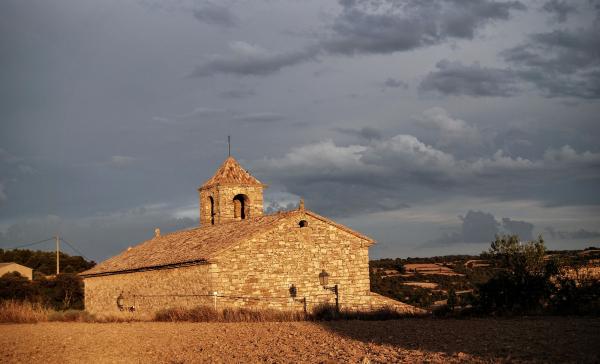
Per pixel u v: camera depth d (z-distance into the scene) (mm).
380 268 87312
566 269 33781
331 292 41719
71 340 28297
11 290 71188
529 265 32656
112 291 50656
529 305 31969
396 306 38750
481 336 21938
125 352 23656
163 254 46219
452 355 18141
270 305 39844
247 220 45469
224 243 40281
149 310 45438
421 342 21391
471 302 33062
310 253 41469
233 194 49781
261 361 19656
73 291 72438
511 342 20031
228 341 25188
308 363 18500
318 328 27953
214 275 38656
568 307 31312
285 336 25547
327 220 42156
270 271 40125
